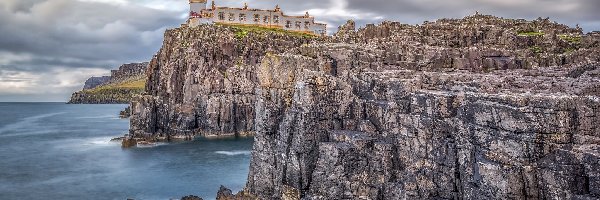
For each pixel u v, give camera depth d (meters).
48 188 88.88
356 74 70.19
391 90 60.34
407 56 86.94
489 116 41.16
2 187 89.62
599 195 33.12
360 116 62.12
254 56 180.50
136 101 164.25
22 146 148.38
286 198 61.06
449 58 85.94
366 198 53.22
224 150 132.38
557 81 52.31
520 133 38.50
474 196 41.38
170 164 111.06
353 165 55.44
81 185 91.06
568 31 115.00
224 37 188.12
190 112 167.75
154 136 158.75
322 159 57.25
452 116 48.91
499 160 39.53
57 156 125.88
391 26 118.81
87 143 153.75
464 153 44.53
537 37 101.31
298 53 85.94
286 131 62.97
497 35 106.88
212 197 80.69
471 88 52.25
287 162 62.16
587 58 78.94
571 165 35.12
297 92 62.78
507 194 38.03
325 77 62.94
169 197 81.88
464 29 109.88
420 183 48.50
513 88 51.06
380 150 54.38
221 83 169.88
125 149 137.25
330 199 55.84
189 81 172.12
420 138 51.09
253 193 69.94
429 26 115.50
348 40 117.75
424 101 51.62
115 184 91.62
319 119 61.28
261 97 70.69
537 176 37.22
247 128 169.75
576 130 37.56
